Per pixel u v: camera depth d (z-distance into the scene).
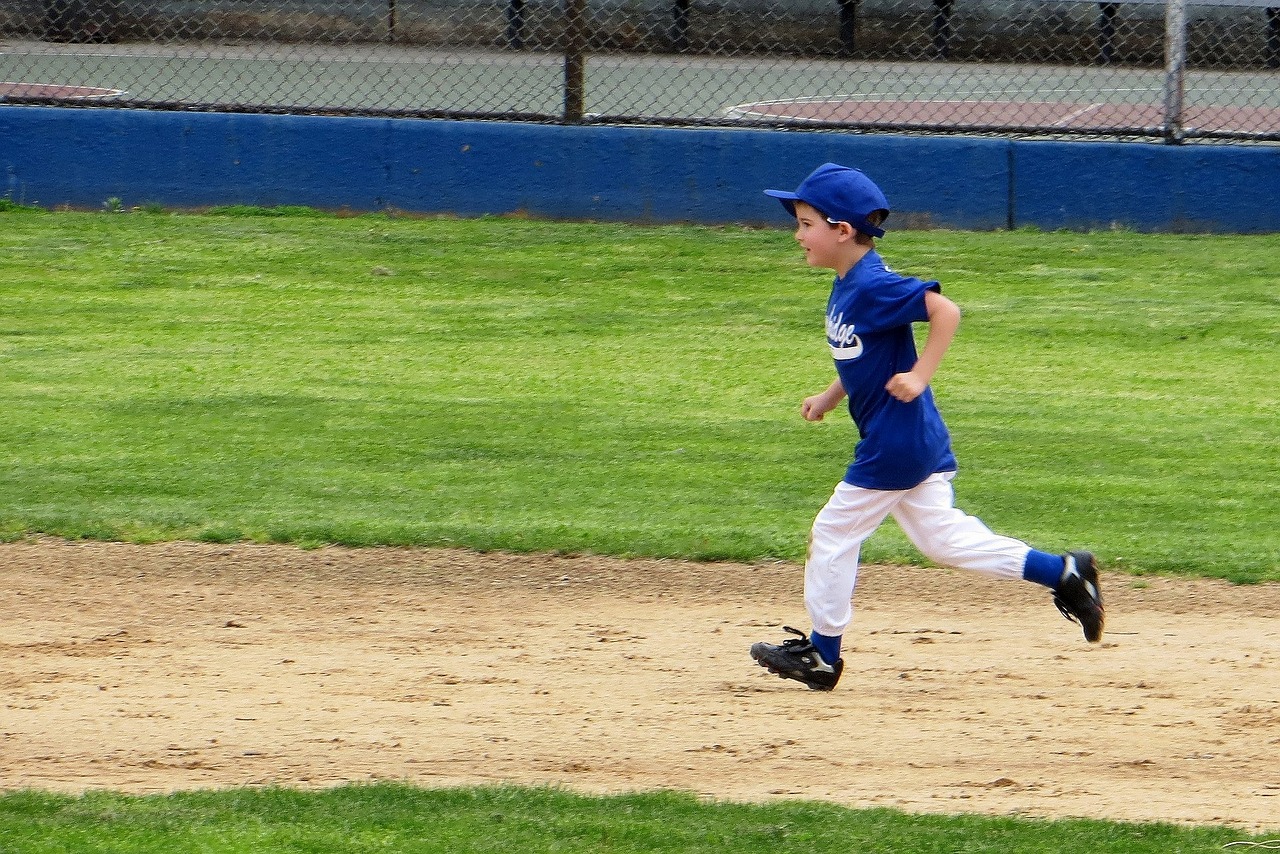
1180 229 51.97
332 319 42.44
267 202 52.56
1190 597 25.00
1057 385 37.50
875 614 24.47
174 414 34.31
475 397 36.06
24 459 30.97
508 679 21.56
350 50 54.91
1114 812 16.83
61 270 46.00
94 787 17.28
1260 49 53.22
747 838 15.54
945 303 17.62
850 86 55.44
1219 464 31.77
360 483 29.98
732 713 20.31
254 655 22.34
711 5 54.91
